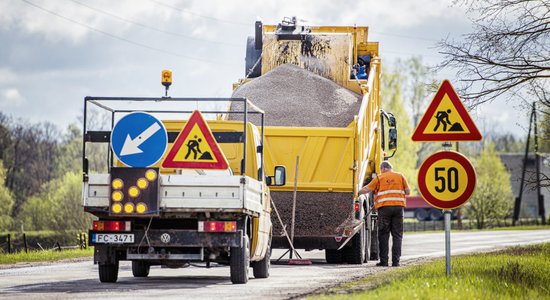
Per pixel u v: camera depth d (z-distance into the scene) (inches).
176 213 977.5
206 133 971.3
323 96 1499.8
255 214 1043.3
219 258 1065.5
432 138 917.8
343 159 1405.0
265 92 1499.8
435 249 2129.7
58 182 5851.4
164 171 1111.6
